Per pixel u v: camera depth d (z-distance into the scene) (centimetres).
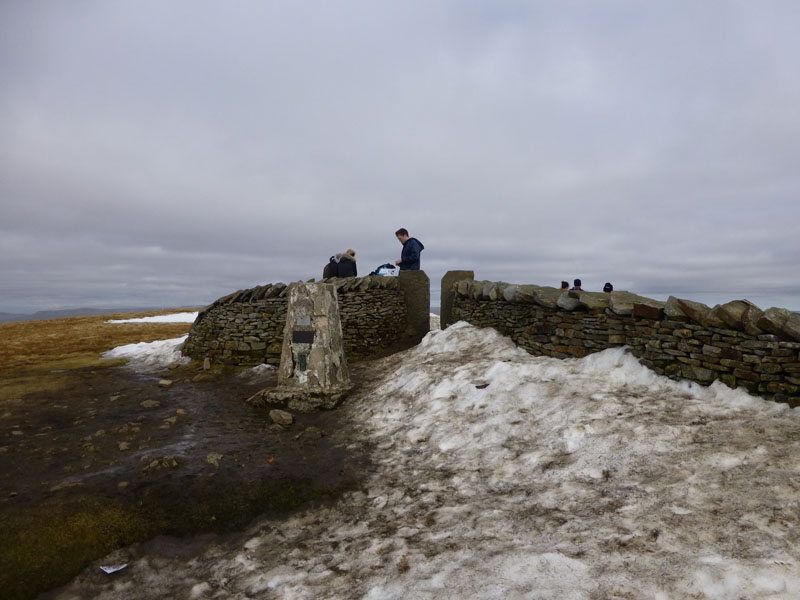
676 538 325
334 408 832
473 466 534
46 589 366
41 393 933
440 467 552
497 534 379
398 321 1322
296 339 872
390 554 376
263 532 457
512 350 920
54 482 542
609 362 703
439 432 642
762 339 520
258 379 1080
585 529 359
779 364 503
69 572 386
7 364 1296
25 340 1772
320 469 591
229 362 1196
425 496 485
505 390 704
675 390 597
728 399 538
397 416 735
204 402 902
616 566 302
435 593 306
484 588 300
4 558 395
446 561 347
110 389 985
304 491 536
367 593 326
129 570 395
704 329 589
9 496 504
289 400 841
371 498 506
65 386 998
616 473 449
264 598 344
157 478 561
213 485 549
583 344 769
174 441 688
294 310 886
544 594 282
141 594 363
